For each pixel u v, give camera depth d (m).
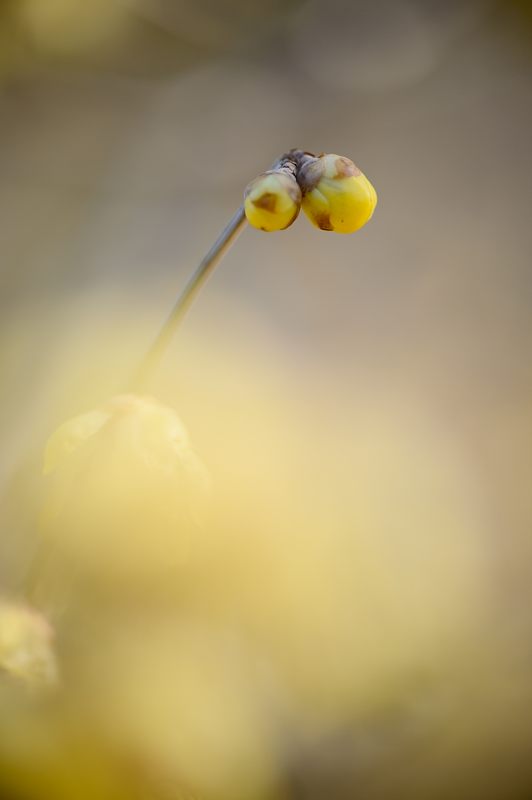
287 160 0.33
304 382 0.63
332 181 0.33
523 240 0.75
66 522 0.34
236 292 0.68
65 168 0.72
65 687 0.36
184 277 0.68
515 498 0.58
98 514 0.34
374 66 0.87
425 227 0.76
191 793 0.36
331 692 0.42
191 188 0.75
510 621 0.48
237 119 0.80
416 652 0.45
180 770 0.36
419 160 0.81
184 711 0.37
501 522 0.56
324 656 0.43
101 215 0.71
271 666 0.42
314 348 0.66
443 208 0.78
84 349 0.60
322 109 0.84
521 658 0.45
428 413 0.63
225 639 0.41
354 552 0.49
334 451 0.57
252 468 0.52
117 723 0.36
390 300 0.71
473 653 0.45
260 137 0.80
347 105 0.84
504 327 0.69
